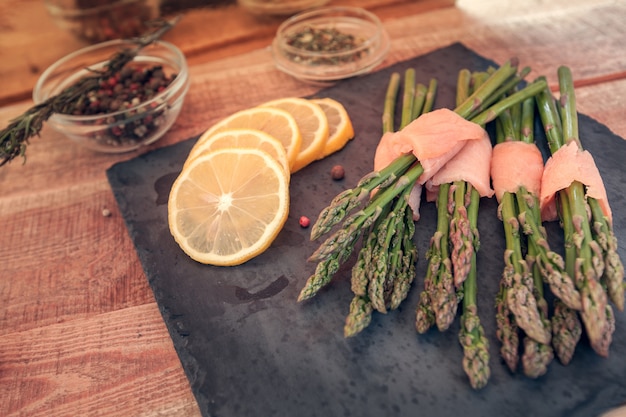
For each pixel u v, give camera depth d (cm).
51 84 196
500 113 152
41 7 208
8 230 159
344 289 128
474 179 135
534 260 117
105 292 138
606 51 199
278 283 132
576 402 102
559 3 234
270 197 138
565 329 106
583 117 167
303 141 161
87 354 125
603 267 109
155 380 119
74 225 158
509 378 107
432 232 138
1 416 115
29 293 140
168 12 226
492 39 215
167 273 138
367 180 128
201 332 123
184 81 178
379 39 206
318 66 199
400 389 108
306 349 117
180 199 143
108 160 182
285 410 108
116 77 183
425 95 178
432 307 114
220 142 155
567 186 124
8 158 158
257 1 231
